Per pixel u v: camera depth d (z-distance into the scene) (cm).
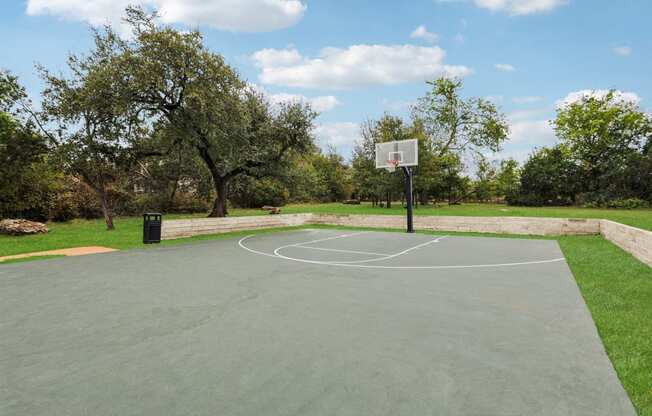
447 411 245
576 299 541
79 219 2267
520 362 325
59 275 733
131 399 265
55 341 384
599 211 2464
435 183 3334
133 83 1390
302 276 723
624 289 586
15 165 1686
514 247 1147
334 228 1900
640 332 395
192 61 1490
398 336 393
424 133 3297
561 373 303
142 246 1191
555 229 1459
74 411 249
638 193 3002
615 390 273
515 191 3819
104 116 1503
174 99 1575
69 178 2244
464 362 325
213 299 551
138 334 403
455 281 676
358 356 340
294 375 301
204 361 331
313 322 442
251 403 256
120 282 670
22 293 589
